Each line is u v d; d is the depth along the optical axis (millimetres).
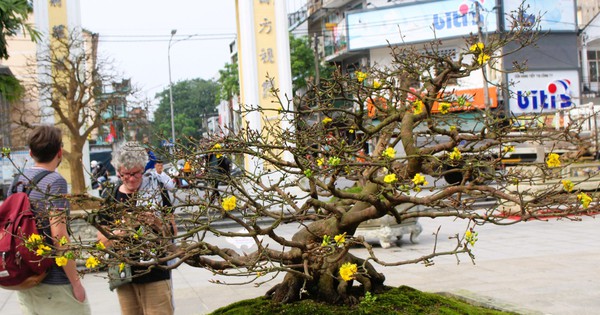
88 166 14078
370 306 3225
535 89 25469
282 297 3434
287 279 3457
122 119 12945
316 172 2994
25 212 2961
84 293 3227
